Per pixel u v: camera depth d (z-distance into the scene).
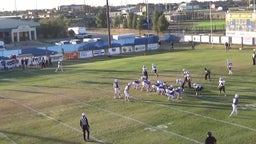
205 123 28.70
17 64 64.50
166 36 89.44
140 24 116.75
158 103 34.97
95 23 148.62
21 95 41.31
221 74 46.34
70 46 75.38
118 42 79.38
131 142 25.70
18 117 32.94
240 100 34.44
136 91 40.09
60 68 58.56
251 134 25.98
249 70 48.03
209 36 80.50
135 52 76.50
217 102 34.28
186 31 105.69
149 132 27.45
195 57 61.41
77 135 27.70
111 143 25.73
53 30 120.56
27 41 111.62
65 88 43.53
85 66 59.97
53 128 29.53
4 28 109.88
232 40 76.50
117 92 37.59
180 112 31.80
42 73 55.91
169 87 37.19
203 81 42.94
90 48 77.00
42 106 36.06
